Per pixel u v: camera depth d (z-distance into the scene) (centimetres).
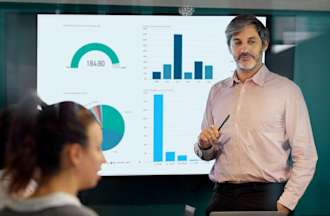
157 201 370
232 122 312
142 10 359
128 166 363
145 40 359
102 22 355
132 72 359
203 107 365
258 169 305
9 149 114
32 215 109
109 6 356
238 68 318
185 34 362
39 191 113
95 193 363
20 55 353
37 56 352
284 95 308
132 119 361
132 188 367
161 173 365
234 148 309
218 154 316
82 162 117
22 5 352
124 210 367
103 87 357
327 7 378
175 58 362
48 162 113
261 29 316
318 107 380
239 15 341
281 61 375
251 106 309
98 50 356
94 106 357
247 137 307
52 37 352
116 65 357
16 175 113
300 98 310
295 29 376
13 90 354
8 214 111
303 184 304
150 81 361
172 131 364
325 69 381
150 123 362
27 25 352
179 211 372
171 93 363
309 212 381
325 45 380
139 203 369
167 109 363
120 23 357
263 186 307
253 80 313
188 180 371
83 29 354
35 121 115
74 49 354
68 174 116
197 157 365
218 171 316
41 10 353
